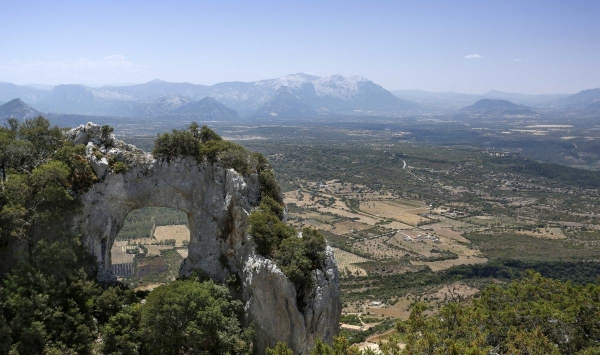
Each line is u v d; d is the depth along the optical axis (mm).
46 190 54000
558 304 58312
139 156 63156
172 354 52562
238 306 57031
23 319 47812
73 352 49094
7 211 50750
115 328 51719
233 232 60844
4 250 53281
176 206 63281
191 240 63562
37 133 61125
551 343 46688
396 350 42344
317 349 43375
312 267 55844
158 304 51719
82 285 53844
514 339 46625
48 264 52500
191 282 56875
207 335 52281
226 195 61875
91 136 63438
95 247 59375
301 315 53375
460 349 40156
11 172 56406
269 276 54125
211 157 63219
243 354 52812
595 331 52844
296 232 60031
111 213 60938
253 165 65188
